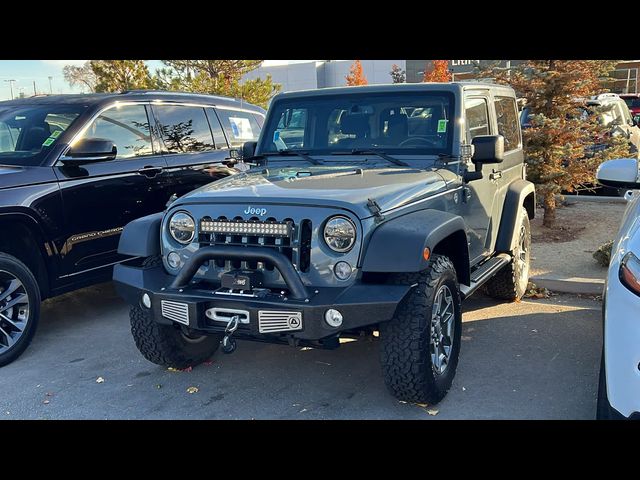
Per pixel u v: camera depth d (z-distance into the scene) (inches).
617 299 114.7
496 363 182.5
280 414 154.8
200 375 180.4
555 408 153.3
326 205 140.0
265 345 203.5
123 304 258.1
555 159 341.7
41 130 223.5
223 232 147.5
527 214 251.9
